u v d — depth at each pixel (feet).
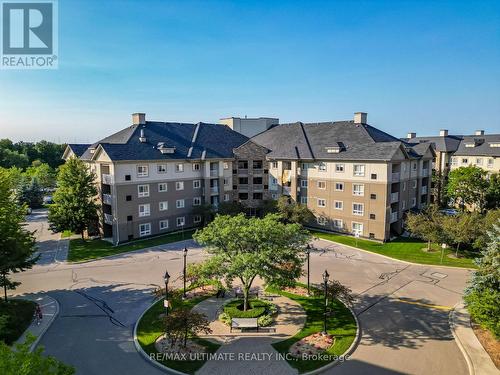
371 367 63.72
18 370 36.22
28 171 301.22
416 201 176.55
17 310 85.71
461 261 122.52
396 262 122.93
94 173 161.68
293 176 175.63
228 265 77.41
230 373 61.87
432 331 76.33
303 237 82.12
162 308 86.94
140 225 154.71
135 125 171.94
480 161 223.30
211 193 177.88
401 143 147.84
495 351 68.08
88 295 96.68
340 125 180.04
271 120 224.33
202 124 195.62
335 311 84.99
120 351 69.67
